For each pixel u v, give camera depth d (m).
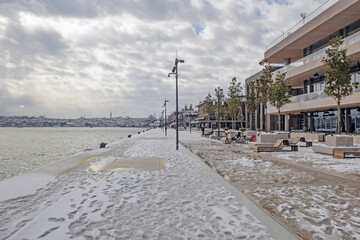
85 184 7.07
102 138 61.06
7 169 16.92
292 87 37.56
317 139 22.98
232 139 25.20
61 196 5.94
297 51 32.72
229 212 4.68
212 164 10.38
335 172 8.45
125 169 9.41
